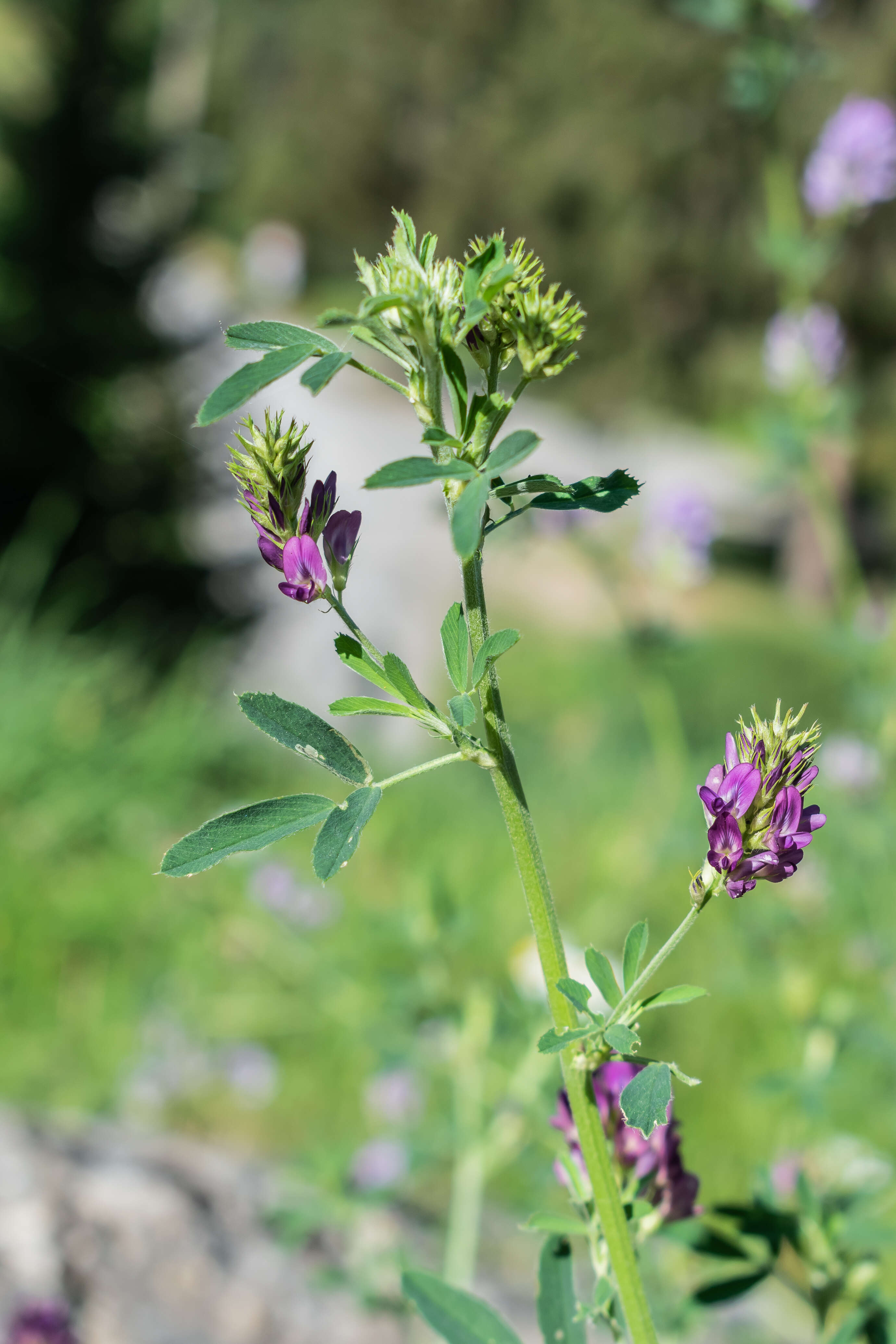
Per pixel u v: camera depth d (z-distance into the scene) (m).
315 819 0.49
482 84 6.88
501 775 0.49
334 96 7.61
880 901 1.24
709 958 1.46
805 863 1.24
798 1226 0.57
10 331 3.41
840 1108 0.97
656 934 1.55
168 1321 0.81
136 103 3.70
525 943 1.00
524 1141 0.82
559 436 5.86
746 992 1.24
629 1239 0.50
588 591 4.20
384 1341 0.82
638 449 5.74
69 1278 0.83
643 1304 0.50
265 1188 0.97
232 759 2.39
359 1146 0.93
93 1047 1.48
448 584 4.01
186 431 3.55
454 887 1.45
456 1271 0.80
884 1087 0.98
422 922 0.90
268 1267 0.87
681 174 5.86
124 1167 0.95
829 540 1.42
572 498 0.49
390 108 7.46
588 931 1.59
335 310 0.48
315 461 4.39
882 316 5.05
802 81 1.40
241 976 1.51
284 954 1.44
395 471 0.48
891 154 1.36
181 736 2.29
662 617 1.44
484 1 6.82
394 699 0.50
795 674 3.59
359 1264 0.82
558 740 2.98
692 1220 0.57
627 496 0.49
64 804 1.96
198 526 3.67
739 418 5.98
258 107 8.16
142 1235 0.88
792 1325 0.94
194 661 3.42
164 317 3.78
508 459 0.47
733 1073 1.27
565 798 2.34
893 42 4.98
